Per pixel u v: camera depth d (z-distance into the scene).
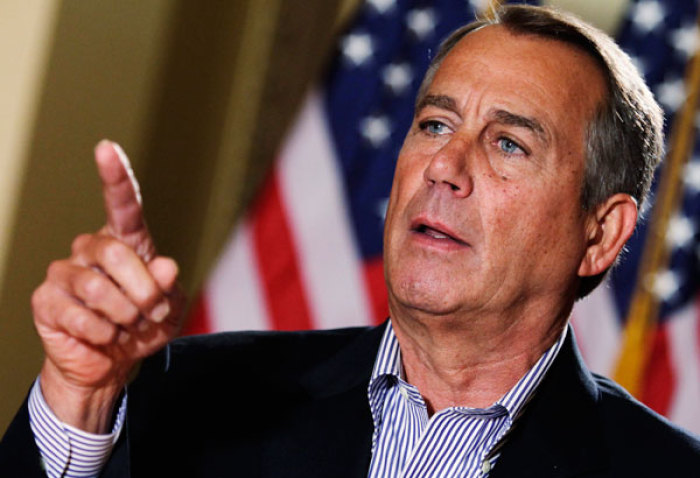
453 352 4.50
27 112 10.12
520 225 4.44
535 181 4.48
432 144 4.58
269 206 9.78
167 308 3.21
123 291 3.21
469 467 4.42
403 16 9.99
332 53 9.98
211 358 4.91
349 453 4.48
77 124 10.62
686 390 9.55
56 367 3.73
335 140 9.85
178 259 12.55
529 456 4.38
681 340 9.58
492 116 4.49
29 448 3.79
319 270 9.71
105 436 3.82
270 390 4.72
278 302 9.69
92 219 10.84
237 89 12.99
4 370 10.38
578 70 4.66
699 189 9.70
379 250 9.75
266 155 12.89
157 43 11.34
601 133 4.71
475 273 4.37
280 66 12.95
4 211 10.09
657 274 9.66
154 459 4.55
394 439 4.52
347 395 4.63
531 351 4.62
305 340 5.08
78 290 3.20
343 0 12.77
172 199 12.20
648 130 5.01
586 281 5.10
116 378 3.72
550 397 4.57
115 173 3.30
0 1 10.23
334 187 9.80
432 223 4.37
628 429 4.58
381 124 9.89
